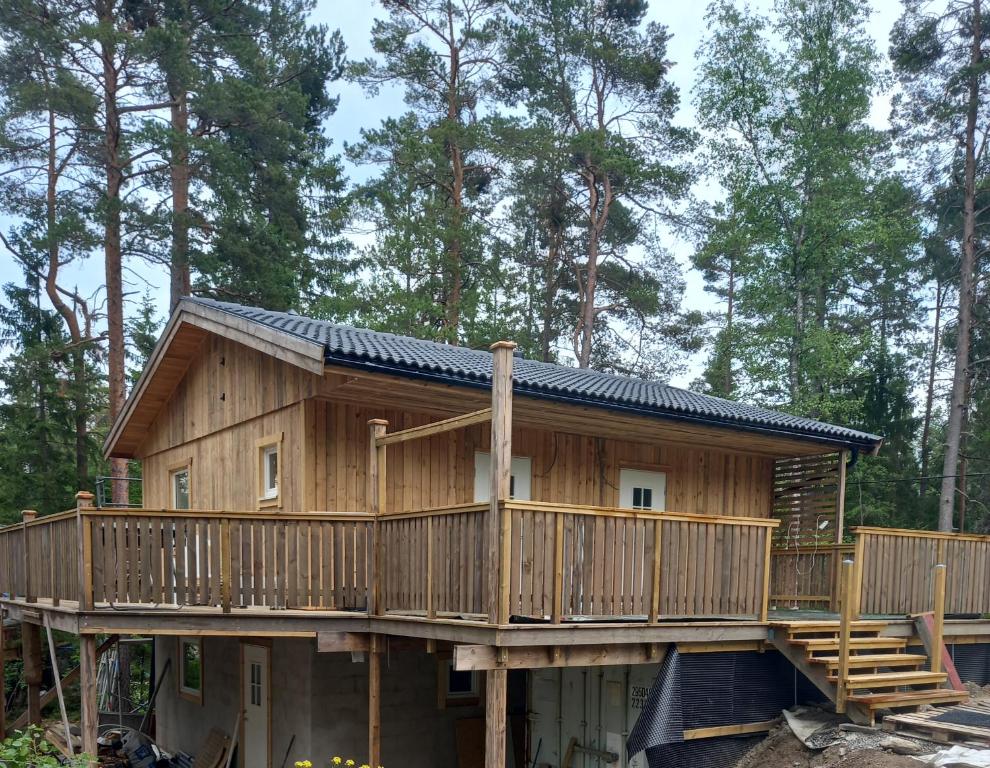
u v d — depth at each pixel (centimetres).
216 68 2317
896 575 1038
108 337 2155
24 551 1118
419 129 2602
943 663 1007
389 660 1066
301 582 900
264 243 2244
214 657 1285
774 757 866
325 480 1046
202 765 1229
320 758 1013
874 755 781
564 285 3059
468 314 2431
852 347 2291
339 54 2675
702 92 2384
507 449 749
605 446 1282
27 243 2302
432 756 1096
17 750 755
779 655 954
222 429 1268
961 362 2248
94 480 2344
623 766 987
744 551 912
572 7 2691
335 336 1040
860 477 2453
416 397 1027
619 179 2680
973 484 2681
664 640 848
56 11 2097
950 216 2466
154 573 880
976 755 731
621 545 826
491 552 743
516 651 769
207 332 1314
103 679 1805
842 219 2256
